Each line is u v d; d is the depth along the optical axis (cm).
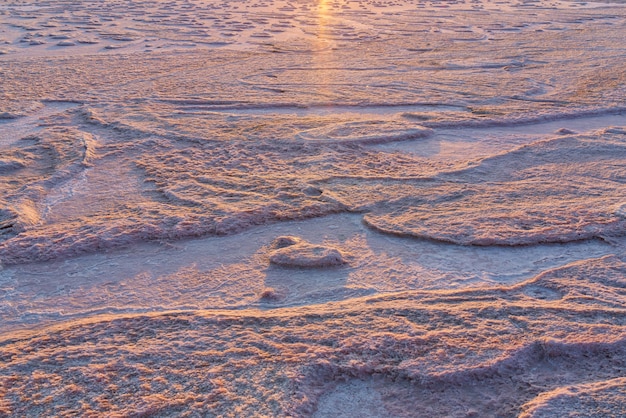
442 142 650
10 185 509
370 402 254
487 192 485
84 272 369
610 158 564
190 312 317
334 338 289
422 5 2400
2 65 1080
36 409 246
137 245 403
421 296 330
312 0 2617
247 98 857
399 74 1045
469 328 296
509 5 2392
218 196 480
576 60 1165
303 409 247
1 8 2064
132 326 304
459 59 1185
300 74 1040
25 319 320
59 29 1579
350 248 398
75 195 492
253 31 1605
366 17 1964
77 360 277
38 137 654
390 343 283
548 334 288
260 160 577
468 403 251
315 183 507
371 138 640
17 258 380
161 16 1908
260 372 266
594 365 271
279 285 352
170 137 655
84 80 970
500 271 365
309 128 684
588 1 2584
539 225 418
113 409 245
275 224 435
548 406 241
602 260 369
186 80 983
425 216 436
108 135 671
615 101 835
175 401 249
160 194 492
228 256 388
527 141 654
